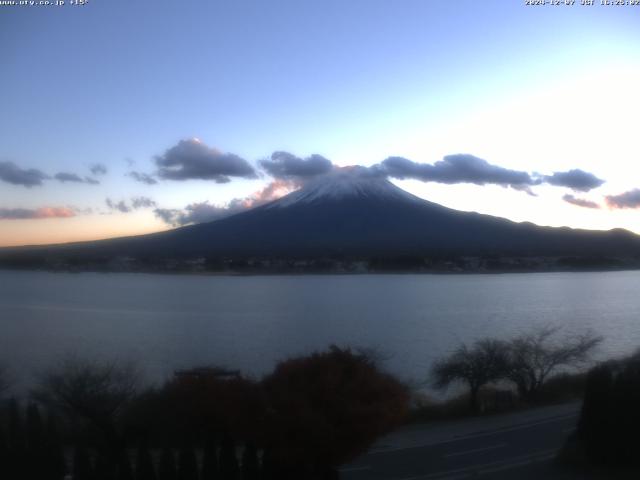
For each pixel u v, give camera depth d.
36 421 14.21
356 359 15.16
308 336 50.03
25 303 83.62
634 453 16.25
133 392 21.09
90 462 13.95
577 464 16.62
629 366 21.77
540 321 59.75
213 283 122.44
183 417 15.16
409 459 17.53
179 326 58.06
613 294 93.50
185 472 13.22
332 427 13.50
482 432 20.56
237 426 14.02
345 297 90.25
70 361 31.64
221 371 21.53
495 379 25.56
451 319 62.12
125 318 65.00
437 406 23.97
